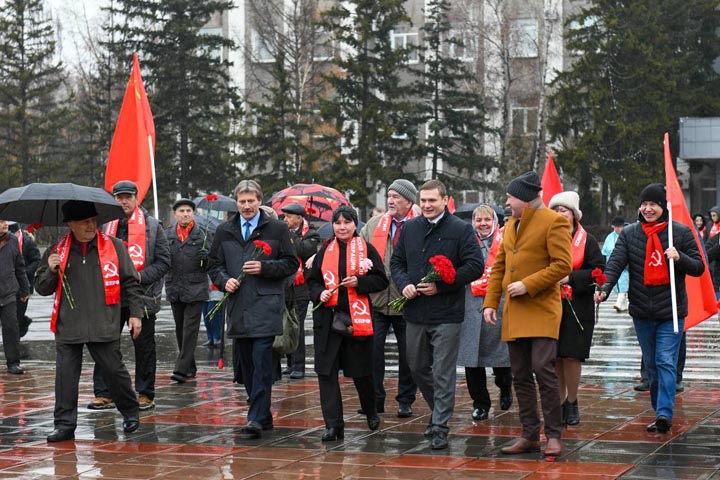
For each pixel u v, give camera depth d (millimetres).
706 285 9750
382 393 10047
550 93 45531
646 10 41719
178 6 41750
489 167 42625
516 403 10680
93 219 9055
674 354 8922
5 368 14062
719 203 43625
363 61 41125
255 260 8977
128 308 10125
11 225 16938
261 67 46969
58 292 9039
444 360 8445
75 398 8977
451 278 8211
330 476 7391
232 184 41938
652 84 41375
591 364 13781
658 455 7961
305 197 16094
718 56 46562
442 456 8062
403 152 41969
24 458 8133
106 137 46000
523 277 7961
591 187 44531
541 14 46438
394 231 10336
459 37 47969
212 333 16656
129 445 8641
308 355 15516
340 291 8727
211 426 9516
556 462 7750
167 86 41688
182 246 12453
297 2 46375
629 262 9094
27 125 48562
